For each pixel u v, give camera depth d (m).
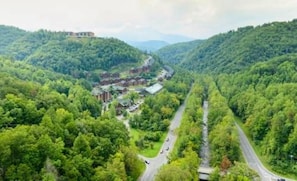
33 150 112.06
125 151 148.25
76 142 132.50
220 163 164.25
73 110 178.50
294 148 186.25
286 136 195.00
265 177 168.88
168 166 136.50
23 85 181.88
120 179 121.31
